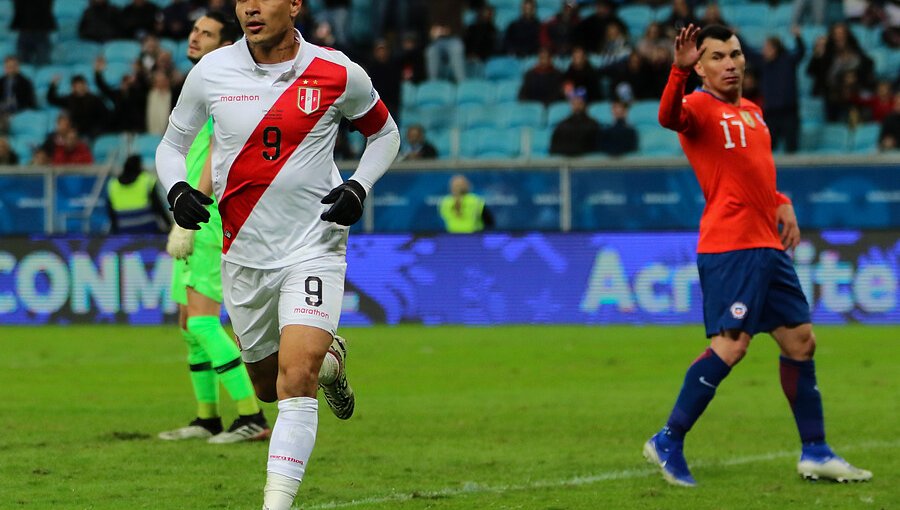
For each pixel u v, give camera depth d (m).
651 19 85.56
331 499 22.36
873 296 61.31
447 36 82.62
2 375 43.59
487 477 24.72
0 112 79.50
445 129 77.31
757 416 33.53
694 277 62.62
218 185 19.06
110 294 65.31
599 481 24.28
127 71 85.56
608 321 63.47
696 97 23.95
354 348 52.72
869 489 23.52
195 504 21.84
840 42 74.25
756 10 85.06
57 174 67.19
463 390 39.44
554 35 82.50
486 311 64.44
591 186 64.38
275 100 18.56
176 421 32.59
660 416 33.50
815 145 70.69
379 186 65.81
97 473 24.83
